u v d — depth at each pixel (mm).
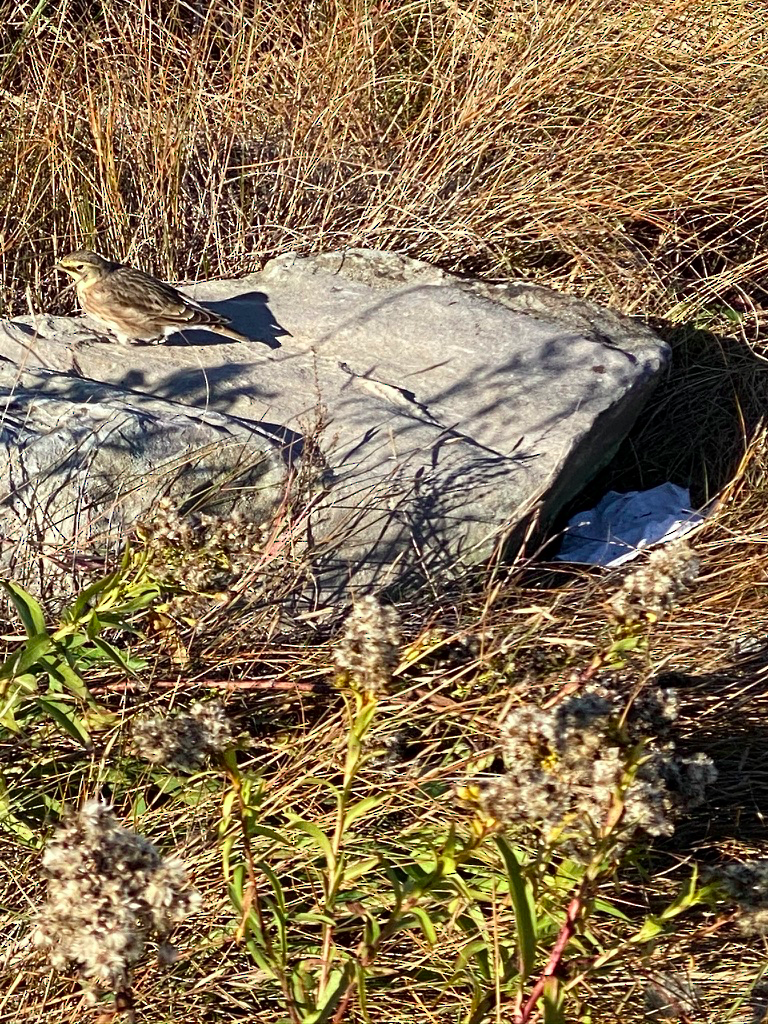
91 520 4055
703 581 4586
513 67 7012
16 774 3301
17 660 2961
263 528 3816
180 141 6352
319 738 3391
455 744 3430
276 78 7027
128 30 7215
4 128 6422
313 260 6062
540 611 3803
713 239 6660
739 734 3848
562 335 5582
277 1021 2775
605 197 6539
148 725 2521
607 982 2906
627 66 7078
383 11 7438
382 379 5211
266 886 3066
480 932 2879
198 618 3729
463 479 4578
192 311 5152
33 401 4355
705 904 3125
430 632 3467
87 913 2059
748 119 6902
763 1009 2916
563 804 2344
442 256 6324
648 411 5883
